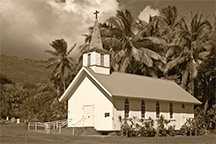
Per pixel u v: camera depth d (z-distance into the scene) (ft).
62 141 80.18
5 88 252.42
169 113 134.21
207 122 149.69
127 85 123.65
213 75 159.84
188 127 130.72
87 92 122.72
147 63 176.24
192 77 166.71
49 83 249.96
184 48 178.19
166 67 173.47
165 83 148.25
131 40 182.91
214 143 83.56
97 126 116.16
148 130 114.73
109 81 119.44
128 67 188.75
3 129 115.44
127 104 117.70
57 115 189.98
